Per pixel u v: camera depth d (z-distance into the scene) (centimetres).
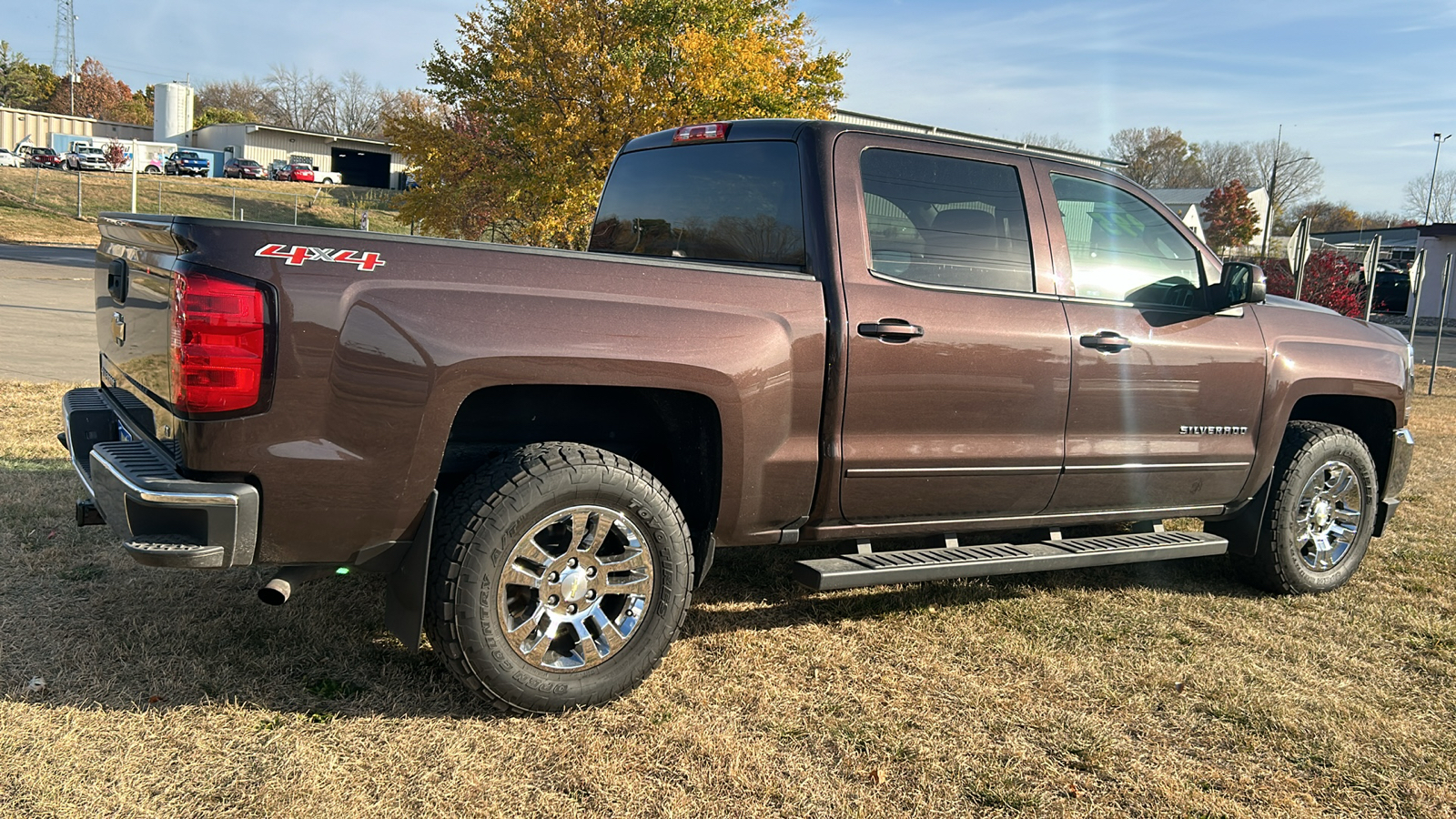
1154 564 495
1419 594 458
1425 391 1376
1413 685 352
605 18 2134
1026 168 378
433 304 265
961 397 348
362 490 263
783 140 348
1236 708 324
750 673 334
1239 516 451
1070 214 386
